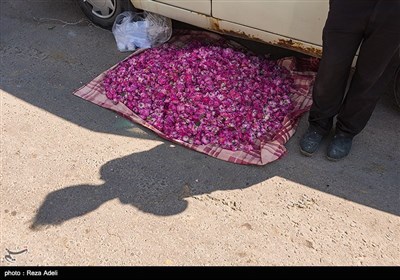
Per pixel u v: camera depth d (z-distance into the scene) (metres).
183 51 3.62
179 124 3.11
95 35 4.12
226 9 3.26
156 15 3.84
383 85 2.68
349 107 2.79
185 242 2.44
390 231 2.51
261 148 2.95
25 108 3.32
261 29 3.22
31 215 2.58
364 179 2.80
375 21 2.29
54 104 3.36
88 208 2.62
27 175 2.81
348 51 2.48
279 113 3.20
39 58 3.83
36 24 4.27
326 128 2.98
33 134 3.10
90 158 2.93
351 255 2.39
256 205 2.64
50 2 4.59
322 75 2.65
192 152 2.98
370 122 3.19
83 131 3.13
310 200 2.67
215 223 2.54
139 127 3.17
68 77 3.62
